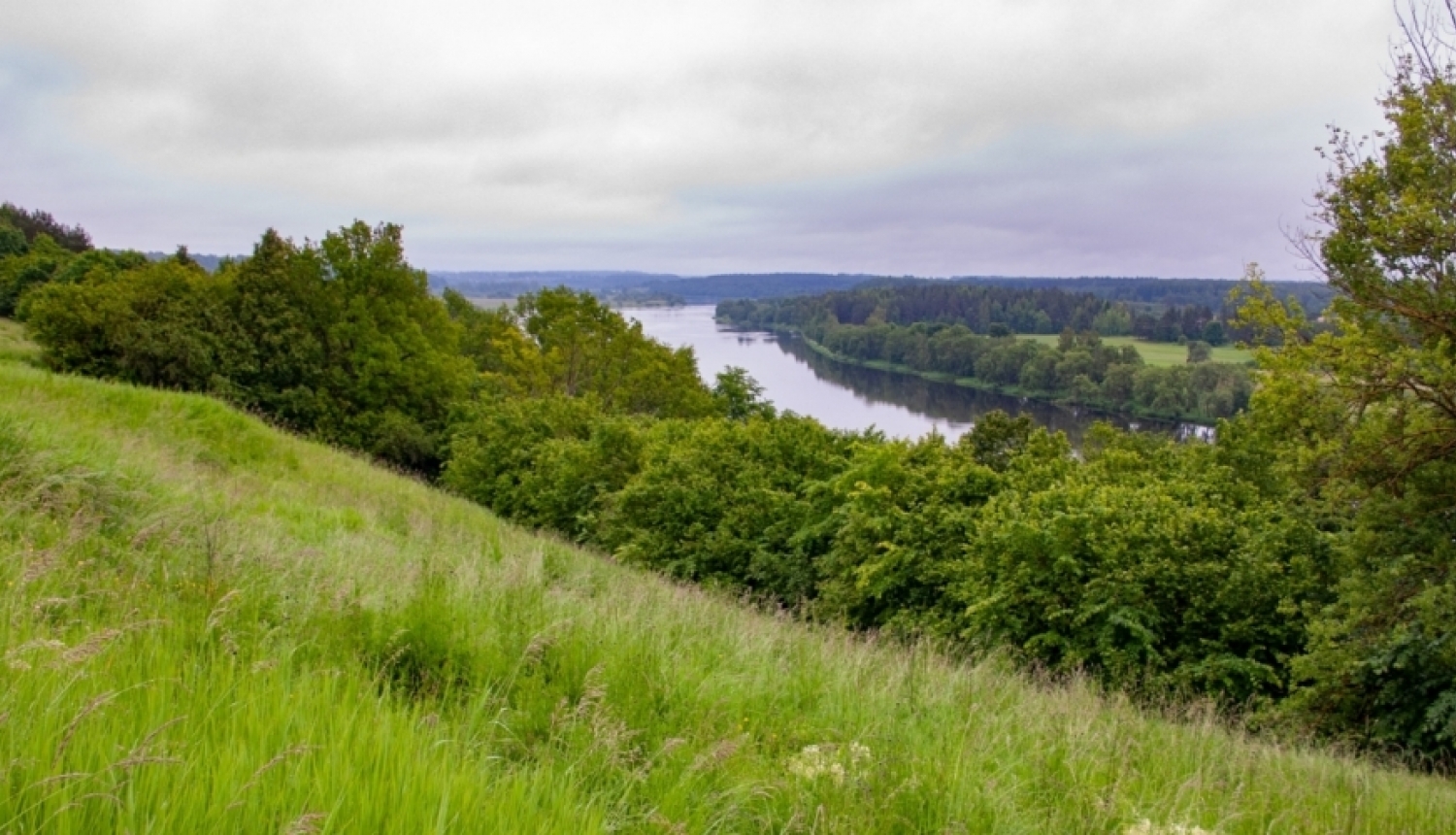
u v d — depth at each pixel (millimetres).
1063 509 13586
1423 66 9461
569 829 2566
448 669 4066
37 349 35719
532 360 49781
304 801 2283
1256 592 11266
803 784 3426
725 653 5523
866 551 15406
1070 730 4793
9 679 2645
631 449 25625
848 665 5699
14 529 5121
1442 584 8867
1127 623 11055
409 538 9945
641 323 52250
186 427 14500
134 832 1980
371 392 34906
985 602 12094
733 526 19188
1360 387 9312
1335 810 4270
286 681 3172
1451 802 5613
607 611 5688
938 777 3615
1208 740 5867
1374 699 9648
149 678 2916
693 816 3029
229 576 4832
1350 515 10297
